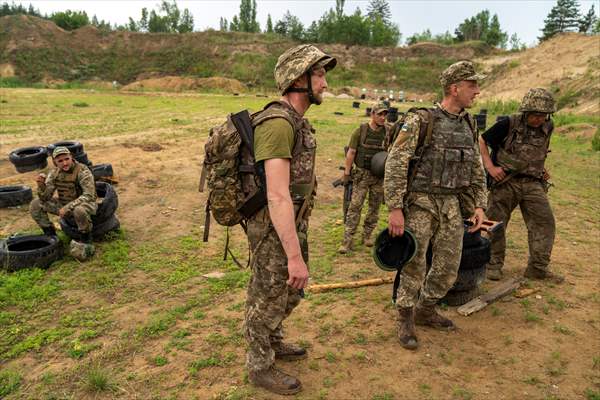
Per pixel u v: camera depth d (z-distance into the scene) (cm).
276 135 225
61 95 3203
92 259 517
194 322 380
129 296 432
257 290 265
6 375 309
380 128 524
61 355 336
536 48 4481
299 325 373
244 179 247
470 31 9506
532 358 331
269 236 251
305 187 248
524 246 571
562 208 752
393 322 379
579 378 309
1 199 693
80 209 510
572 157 1230
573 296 429
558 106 2933
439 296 352
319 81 240
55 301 421
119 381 302
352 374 309
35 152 966
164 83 5034
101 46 6625
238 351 334
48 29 6619
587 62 3591
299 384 288
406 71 5969
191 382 299
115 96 3366
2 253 473
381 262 323
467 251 389
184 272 486
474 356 333
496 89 4166
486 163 446
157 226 640
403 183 314
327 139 1386
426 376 309
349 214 541
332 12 7988
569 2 8244
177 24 9119
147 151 1137
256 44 6612
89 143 1230
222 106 2548
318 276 479
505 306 409
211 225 644
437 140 319
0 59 5978
